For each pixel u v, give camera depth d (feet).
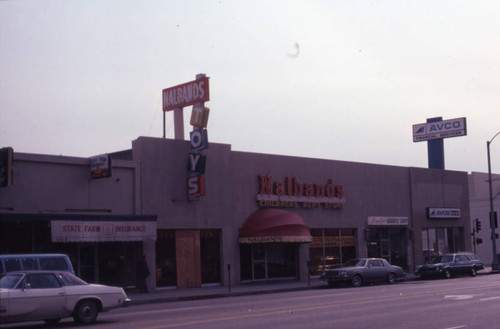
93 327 54.90
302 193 128.98
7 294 53.72
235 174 118.52
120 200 100.89
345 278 111.65
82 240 90.22
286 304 75.51
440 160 192.65
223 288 109.40
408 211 154.92
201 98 114.73
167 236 107.76
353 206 140.15
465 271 136.56
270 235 114.11
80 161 96.37
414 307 68.49
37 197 91.50
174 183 108.47
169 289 106.52
